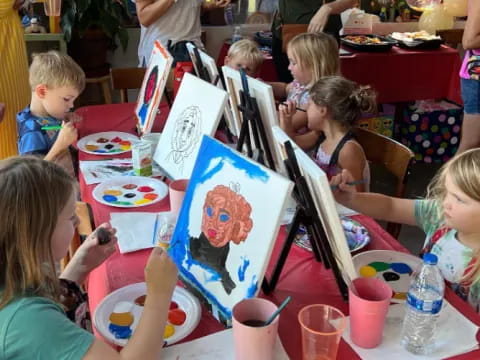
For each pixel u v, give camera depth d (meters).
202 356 1.00
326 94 2.03
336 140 2.08
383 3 4.19
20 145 2.08
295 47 2.48
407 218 1.48
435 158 3.86
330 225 1.06
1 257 0.91
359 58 3.39
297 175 1.11
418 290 1.04
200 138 1.70
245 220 1.09
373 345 1.02
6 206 0.90
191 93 1.84
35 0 3.48
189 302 1.15
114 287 1.21
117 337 1.04
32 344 0.86
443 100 3.86
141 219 1.52
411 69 3.51
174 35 2.96
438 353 1.01
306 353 0.97
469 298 1.26
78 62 3.92
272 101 1.51
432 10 3.99
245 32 4.09
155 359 0.95
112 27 3.86
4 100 2.66
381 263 1.30
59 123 2.12
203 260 1.18
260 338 0.92
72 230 1.03
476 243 1.28
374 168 3.64
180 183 1.50
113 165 1.90
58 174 0.98
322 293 1.21
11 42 2.62
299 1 3.00
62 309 0.96
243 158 1.15
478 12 2.69
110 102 4.09
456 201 1.19
